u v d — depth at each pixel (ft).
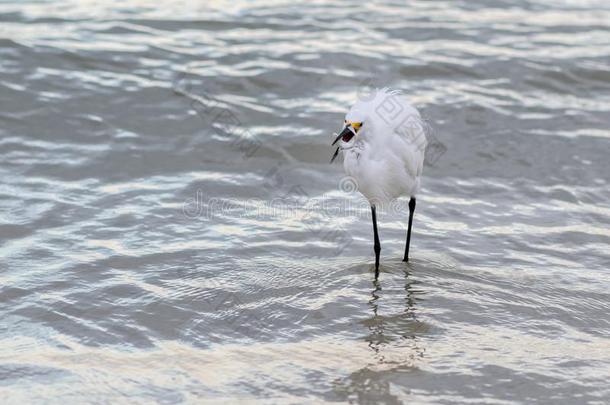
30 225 36.81
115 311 30.17
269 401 24.88
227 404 24.67
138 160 44.55
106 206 39.34
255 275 33.58
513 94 54.54
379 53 59.26
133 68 54.90
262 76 54.75
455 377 26.35
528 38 64.59
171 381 25.86
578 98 54.65
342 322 29.96
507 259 35.78
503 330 29.55
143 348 27.84
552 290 32.83
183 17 65.16
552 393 25.54
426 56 59.31
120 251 35.06
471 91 54.39
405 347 28.22
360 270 34.40
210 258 34.88
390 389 25.64
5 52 55.01
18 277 32.24
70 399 24.71
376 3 71.87
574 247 37.06
